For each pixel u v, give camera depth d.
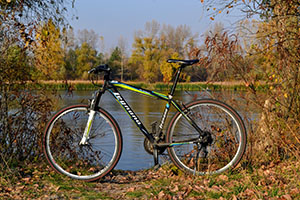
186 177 3.24
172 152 3.29
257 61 3.94
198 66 3.89
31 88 3.90
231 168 3.31
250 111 3.84
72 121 3.52
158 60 61.09
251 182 3.03
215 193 2.82
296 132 3.76
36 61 3.96
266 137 3.88
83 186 3.09
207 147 3.51
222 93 3.89
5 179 3.08
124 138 7.08
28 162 3.71
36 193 2.84
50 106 3.93
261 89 3.90
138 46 64.81
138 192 2.90
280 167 3.54
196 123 3.31
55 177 3.25
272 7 3.87
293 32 3.77
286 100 3.94
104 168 3.24
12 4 3.66
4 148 3.56
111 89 3.24
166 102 3.30
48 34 3.94
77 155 3.64
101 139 3.30
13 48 3.67
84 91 28.02
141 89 3.24
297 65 3.85
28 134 3.86
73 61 66.12
